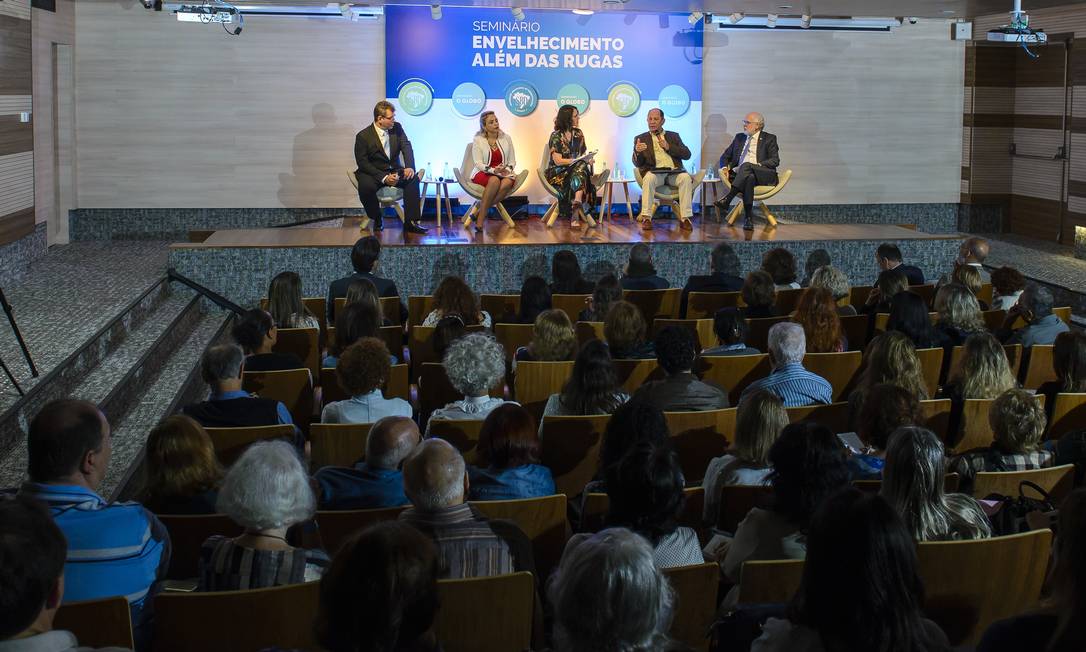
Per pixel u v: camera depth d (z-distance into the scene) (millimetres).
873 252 10727
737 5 11508
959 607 2986
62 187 12367
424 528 2912
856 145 14023
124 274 9859
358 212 13078
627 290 8219
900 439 3006
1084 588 1863
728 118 13680
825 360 5715
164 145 12695
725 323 5730
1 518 1817
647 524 2924
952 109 14164
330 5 11859
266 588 2580
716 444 4586
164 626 2561
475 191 11148
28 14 9969
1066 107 13195
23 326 7418
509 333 6746
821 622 1935
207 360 4562
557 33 12797
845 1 11055
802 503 2945
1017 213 14266
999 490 3730
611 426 3611
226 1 11273
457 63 12703
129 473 5461
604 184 12188
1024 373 5973
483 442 3736
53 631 1909
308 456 5125
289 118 12844
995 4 11117
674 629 2848
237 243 9992
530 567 3002
